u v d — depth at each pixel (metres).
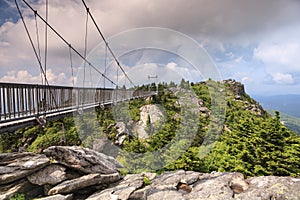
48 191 6.41
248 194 5.32
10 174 6.17
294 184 5.29
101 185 6.96
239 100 46.81
